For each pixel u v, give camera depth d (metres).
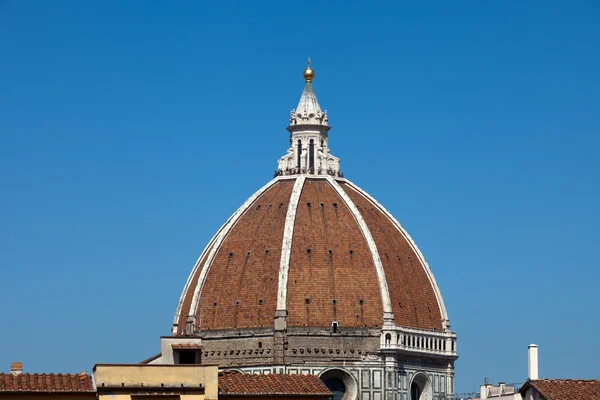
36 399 137.25
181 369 141.50
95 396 138.62
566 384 158.50
